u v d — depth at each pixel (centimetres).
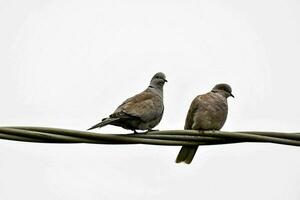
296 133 1014
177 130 1038
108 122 1177
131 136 1027
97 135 1007
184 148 1302
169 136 1038
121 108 1227
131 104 1243
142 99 1271
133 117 1225
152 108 1263
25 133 987
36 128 992
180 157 1307
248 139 1023
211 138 1034
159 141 1034
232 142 1036
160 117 1306
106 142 1021
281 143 1018
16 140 989
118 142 1023
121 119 1216
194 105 1408
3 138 984
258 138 1020
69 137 1002
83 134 1004
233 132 1025
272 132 1022
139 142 1028
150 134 1034
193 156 1300
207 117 1382
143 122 1252
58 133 999
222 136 1027
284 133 1016
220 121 1406
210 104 1391
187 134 1038
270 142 1021
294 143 1016
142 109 1241
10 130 983
